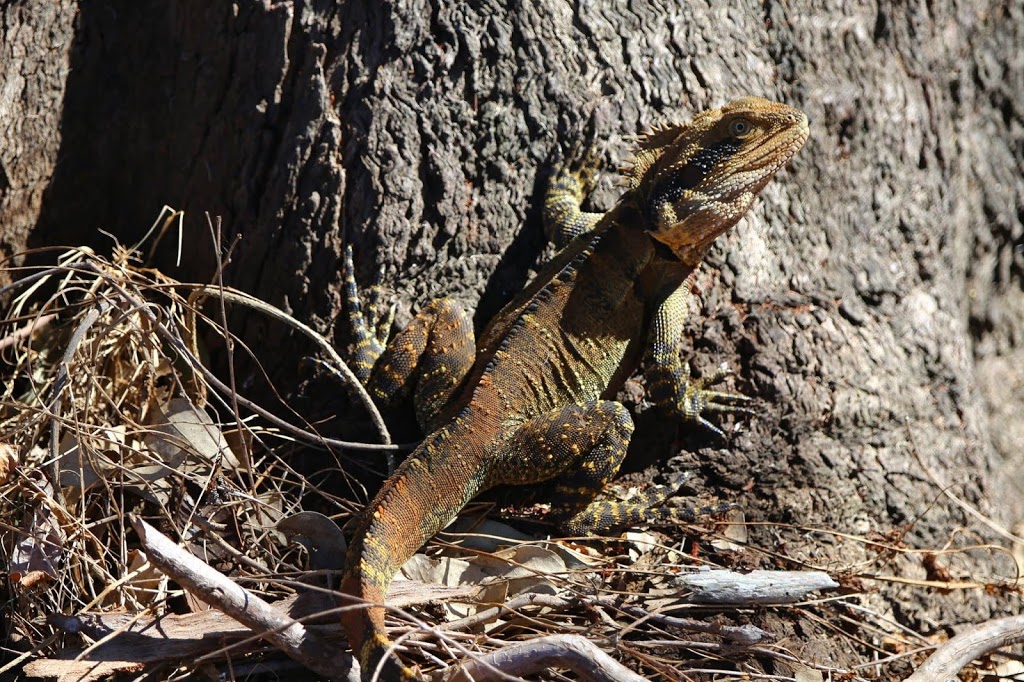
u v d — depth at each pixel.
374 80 5.92
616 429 5.78
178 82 6.21
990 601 6.68
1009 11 9.69
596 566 5.68
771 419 6.57
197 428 5.81
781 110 6.03
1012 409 10.23
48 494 5.30
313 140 5.90
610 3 6.52
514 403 5.85
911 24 8.01
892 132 7.72
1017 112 9.91
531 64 6.19
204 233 6.24
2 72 6.31
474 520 5.89
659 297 6.29
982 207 9.89
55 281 6.60
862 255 7.46
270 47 5.92
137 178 6.49
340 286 6.05
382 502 5.20
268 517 5.55
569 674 5.05
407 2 5.95
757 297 6.85
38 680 4.51
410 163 5.97
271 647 4.80
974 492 7.12
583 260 6.16
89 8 6.42
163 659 4.67
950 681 5.41
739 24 7.02
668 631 5.40
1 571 5.18
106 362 6.02
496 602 5.20
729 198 6.02
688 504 6.13
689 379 6.54
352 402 6.00
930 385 7.37
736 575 5.53
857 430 6.82
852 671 5.46
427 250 6.11
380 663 4.17
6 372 6.34
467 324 6.04
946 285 7.99
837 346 6.89
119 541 5.34
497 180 6.24
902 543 6.61
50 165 6.53
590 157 6.43
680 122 6.50
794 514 6.46
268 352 6.17
